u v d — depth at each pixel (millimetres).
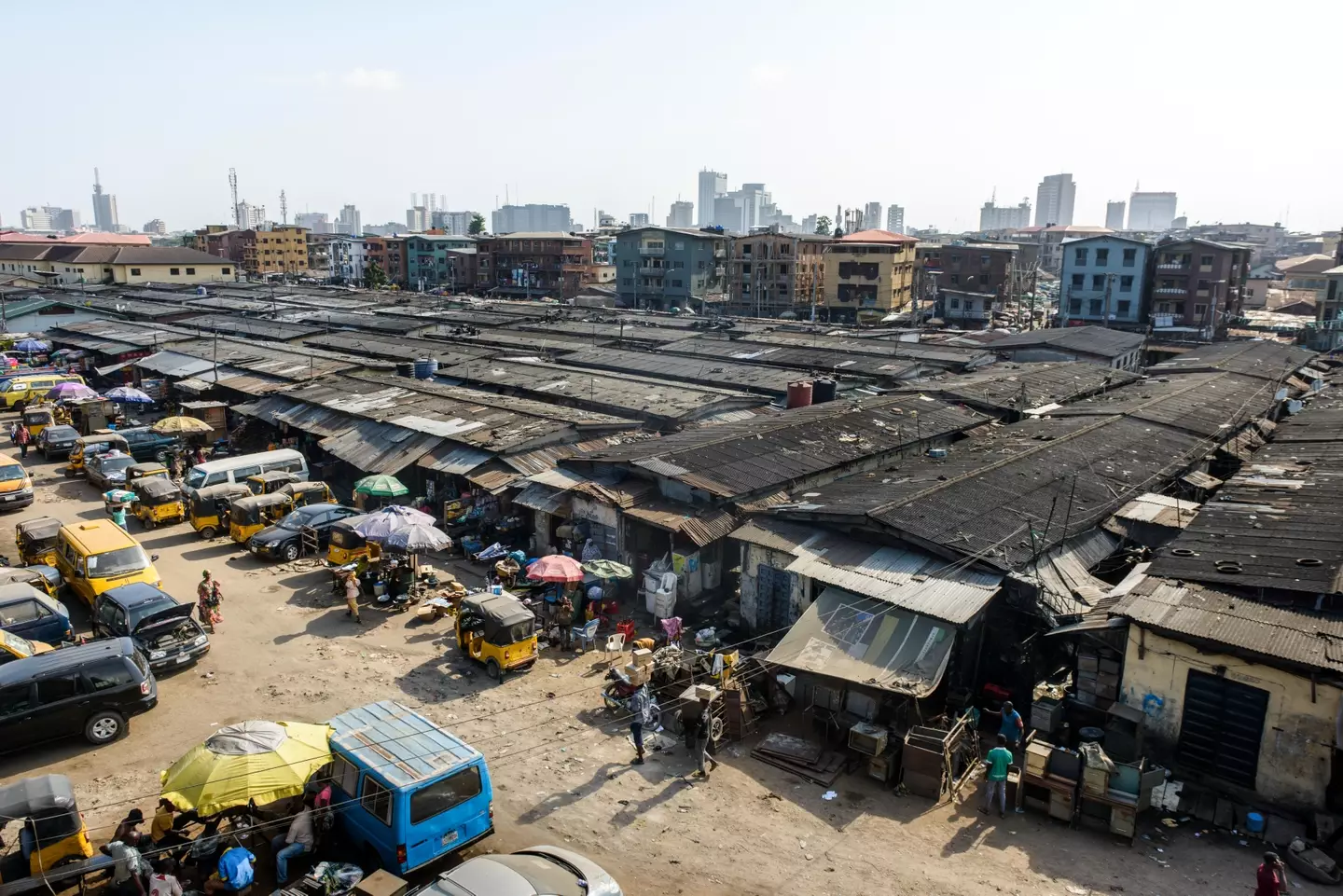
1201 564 23453
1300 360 74500
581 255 158750
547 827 18734
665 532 31094
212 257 156750
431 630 28984
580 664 26562
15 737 20859
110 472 44594
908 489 30344
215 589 28953
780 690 23469
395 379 56969
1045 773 18672
